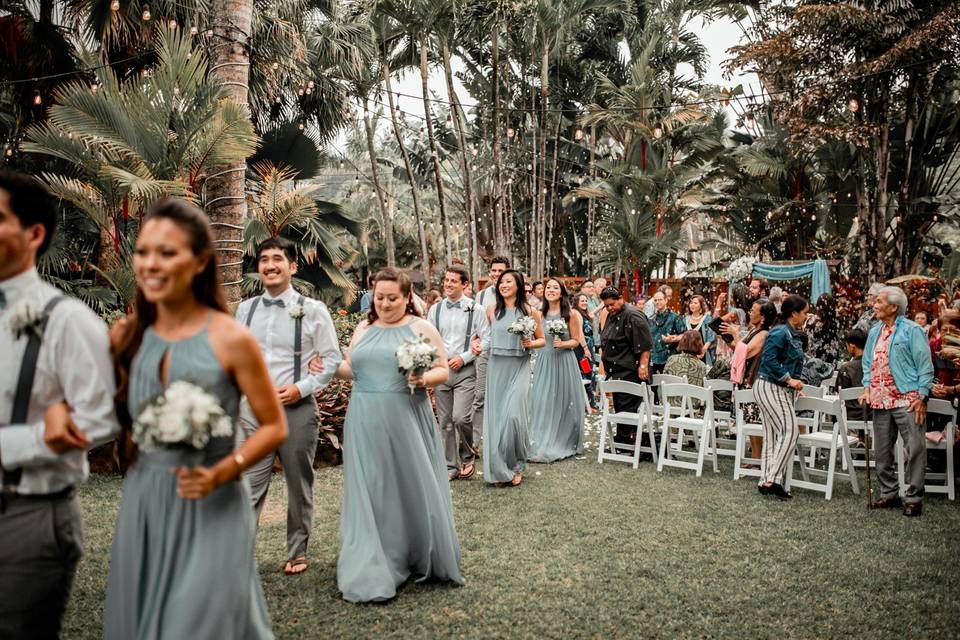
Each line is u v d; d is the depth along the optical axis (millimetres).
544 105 19891
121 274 6699
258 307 4285
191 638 2133
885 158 16375
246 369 2174
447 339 6598
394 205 34031
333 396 6973
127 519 2234
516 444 6426
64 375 2049
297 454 4121
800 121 15266
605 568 4352
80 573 4133
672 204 19734
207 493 2080
